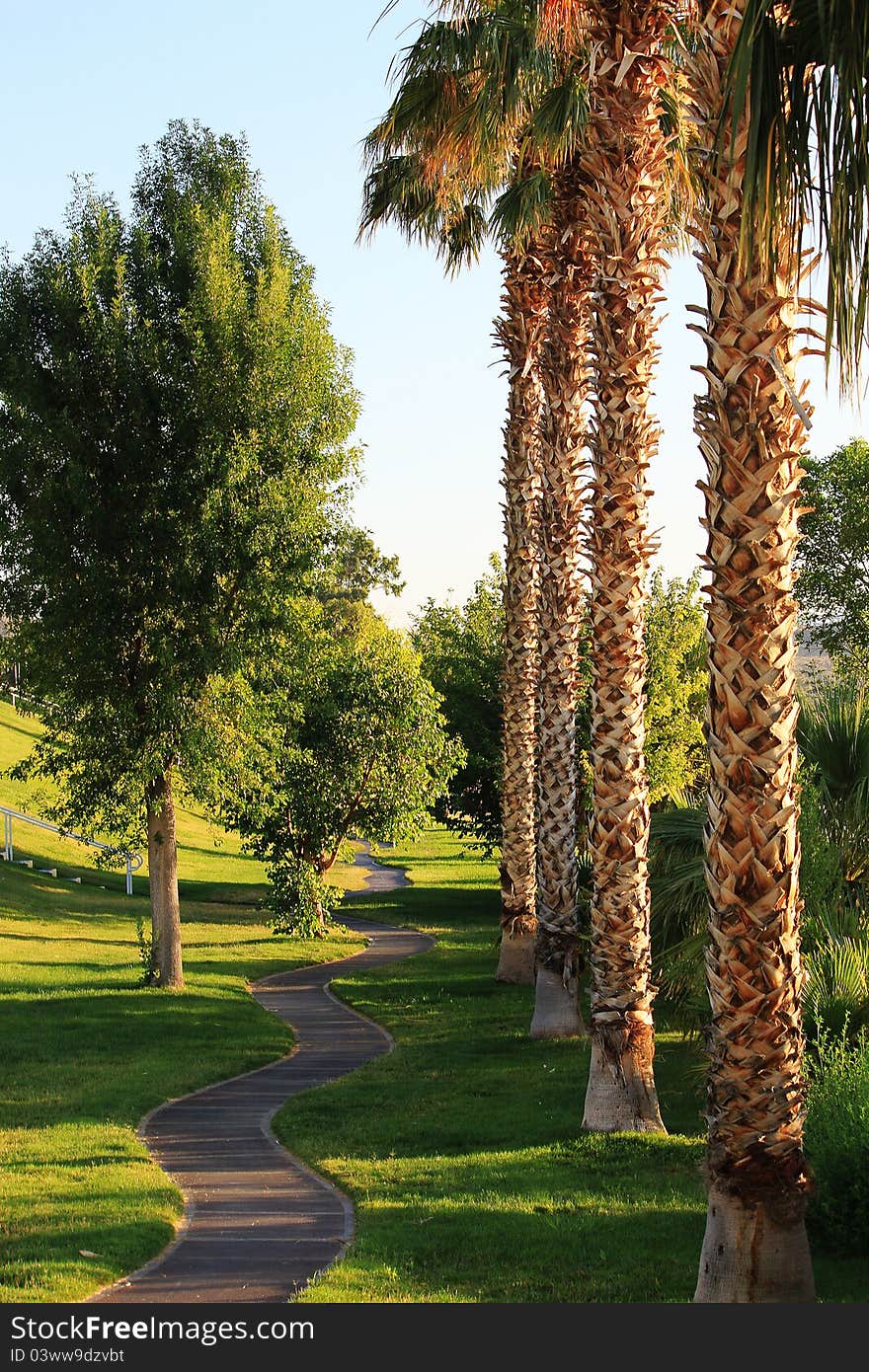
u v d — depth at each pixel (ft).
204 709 72.23
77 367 67.97
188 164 76.07
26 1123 43.55
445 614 125.59
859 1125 27.12
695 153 21.17
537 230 55.52
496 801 120.16
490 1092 47.47
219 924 115.55
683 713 103.04
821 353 20.63
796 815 21.07
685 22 22.50
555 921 57.26
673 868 42.09
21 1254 27.25
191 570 67.62
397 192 57.82
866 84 16.15
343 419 75.87
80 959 87.04
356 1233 29.63
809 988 33.53
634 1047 39.42
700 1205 30.99
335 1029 66.39
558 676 55.98
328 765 103.09
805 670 43.60
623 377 38.50
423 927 117.91
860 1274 24.88
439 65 44.65
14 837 137.49
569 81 43.88
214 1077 52.95
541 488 55.01
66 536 68.44
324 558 73.56
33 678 73.10
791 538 20.83
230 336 69.77
